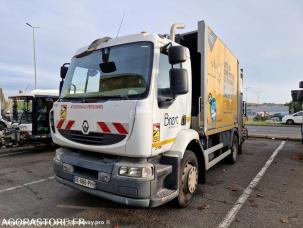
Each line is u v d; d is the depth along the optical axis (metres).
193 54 5.62
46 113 11.12
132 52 4.17
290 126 30.17
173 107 4.32
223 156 7.22
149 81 3.82
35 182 6.37
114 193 3.82
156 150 3.86
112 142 3.85
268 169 7.87
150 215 4.48
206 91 5.38
